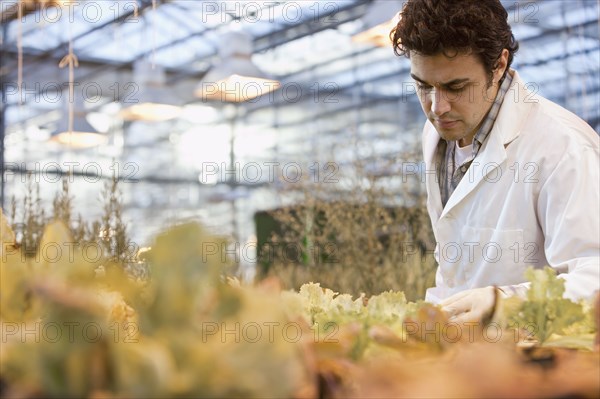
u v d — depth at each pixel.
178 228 0.33
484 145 1.54
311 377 0.36
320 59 12.30
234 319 0.34
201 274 0.33
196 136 14.26
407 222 3.12
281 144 13.40
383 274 2.88
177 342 0.32
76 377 0.31
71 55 3.18
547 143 1.42
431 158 1.74
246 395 0.32
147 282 0.39
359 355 0.46
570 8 8.95
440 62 1.29
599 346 0.52
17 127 13.34
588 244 1.28
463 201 1.58
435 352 0.46
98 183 7.09
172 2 10.68
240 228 12.73
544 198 1.41
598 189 1.33
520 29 9.30
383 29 4.20
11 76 11.85
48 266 0.43
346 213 3.13
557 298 0.60
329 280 2.90
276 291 0.36
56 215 2.08
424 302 0.67
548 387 0.33
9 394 0.31
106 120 14.27
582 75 8.86
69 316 0.31
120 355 0.31
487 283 1.54
